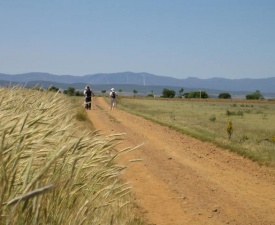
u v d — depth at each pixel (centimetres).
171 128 2750
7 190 296
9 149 301
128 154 1562
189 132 2370
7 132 321
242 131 2689
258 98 15038
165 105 7700
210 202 963
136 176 1205
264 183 1188
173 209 886
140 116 3900
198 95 15975
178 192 1045
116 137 465
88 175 439
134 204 863
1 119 359
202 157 1605
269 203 974
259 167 1416
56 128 408
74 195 401
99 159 452
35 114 498
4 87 859
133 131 2473
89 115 3369
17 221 285
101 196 495
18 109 529
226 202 969
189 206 919
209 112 5622
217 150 1786
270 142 2139
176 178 1211
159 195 1001
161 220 795
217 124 3303
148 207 878
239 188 1116
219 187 1119
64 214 361
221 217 849
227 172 1326
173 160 1517
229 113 5134
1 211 272
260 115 5262
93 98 9844
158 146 1867
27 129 354
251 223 818
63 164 365
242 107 8238
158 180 1170
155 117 3828
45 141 376
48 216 343
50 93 852
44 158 355
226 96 15988
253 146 1828
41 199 330
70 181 365
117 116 3678
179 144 1962
